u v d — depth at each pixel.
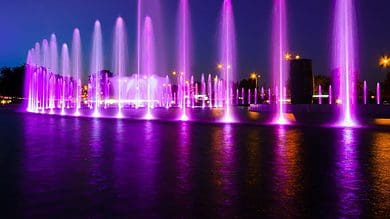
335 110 32.81
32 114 41.31
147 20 37.75
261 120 26.98
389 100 61.62
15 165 9.58
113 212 5.72
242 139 15.15
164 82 69.94
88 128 21.23
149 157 10.73
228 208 5.88
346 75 26.62
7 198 6.50
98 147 12.97
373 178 7.90
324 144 13.39
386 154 11.06
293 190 6.95
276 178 7.93
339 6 26.67
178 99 73.00
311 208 5.87
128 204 6.12
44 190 7.04
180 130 19.48
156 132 18.42
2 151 12.12
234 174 8.34
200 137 16.00
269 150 11.98
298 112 34.25
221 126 21.98
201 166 9.30
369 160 10.06
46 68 54.94
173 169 8.94
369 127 20.36
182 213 5.66
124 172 8.62
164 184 7.46
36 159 10.51
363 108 31.58
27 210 5.85
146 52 38.94
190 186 7.28
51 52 51.62
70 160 10.30
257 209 5.83
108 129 20.42
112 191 6.93
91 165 9.52
